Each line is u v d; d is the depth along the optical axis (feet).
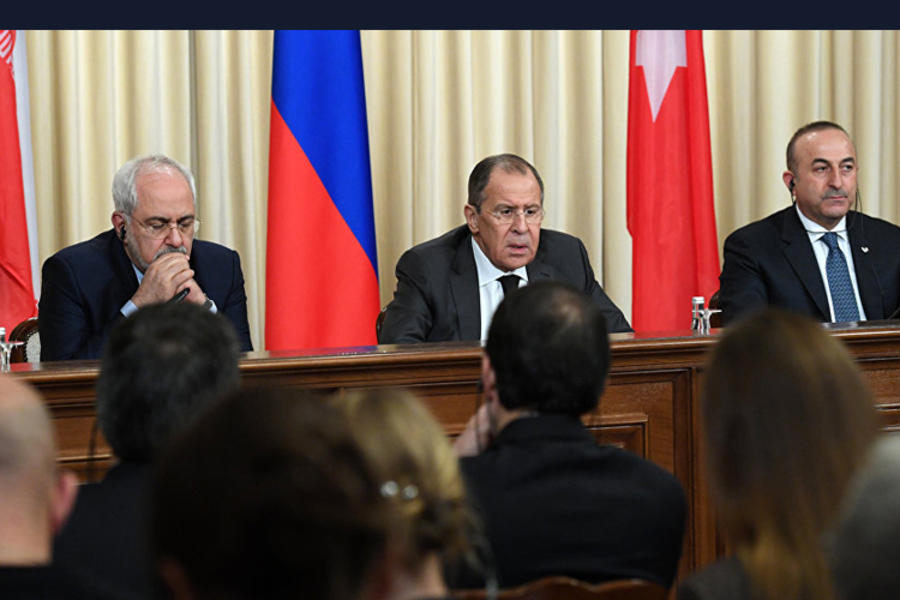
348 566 5.38
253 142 37.22
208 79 36.22
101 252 25.45
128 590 9.71
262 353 18.94
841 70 41.04
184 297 23.63
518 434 11.98
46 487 8.30
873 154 40.73
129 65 36.06
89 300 24.80
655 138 37.09
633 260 37.22
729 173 41.06
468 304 26.12
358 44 33.81
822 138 29.58
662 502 11.98
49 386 16.79
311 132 33.22
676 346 19.40
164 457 5.69
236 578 5.28
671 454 19.72
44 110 35.17
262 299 37.60
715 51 40.83
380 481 5.71
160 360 10.74
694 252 37.32
